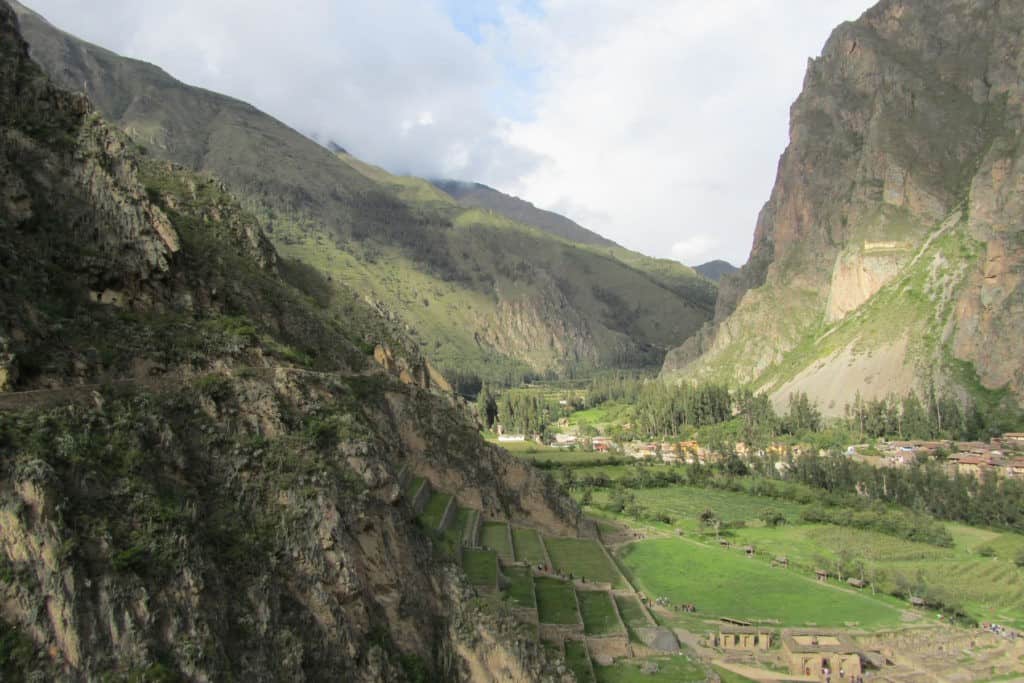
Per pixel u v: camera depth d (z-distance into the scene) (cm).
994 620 9669
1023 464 16462
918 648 8462
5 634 3338
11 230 5241
